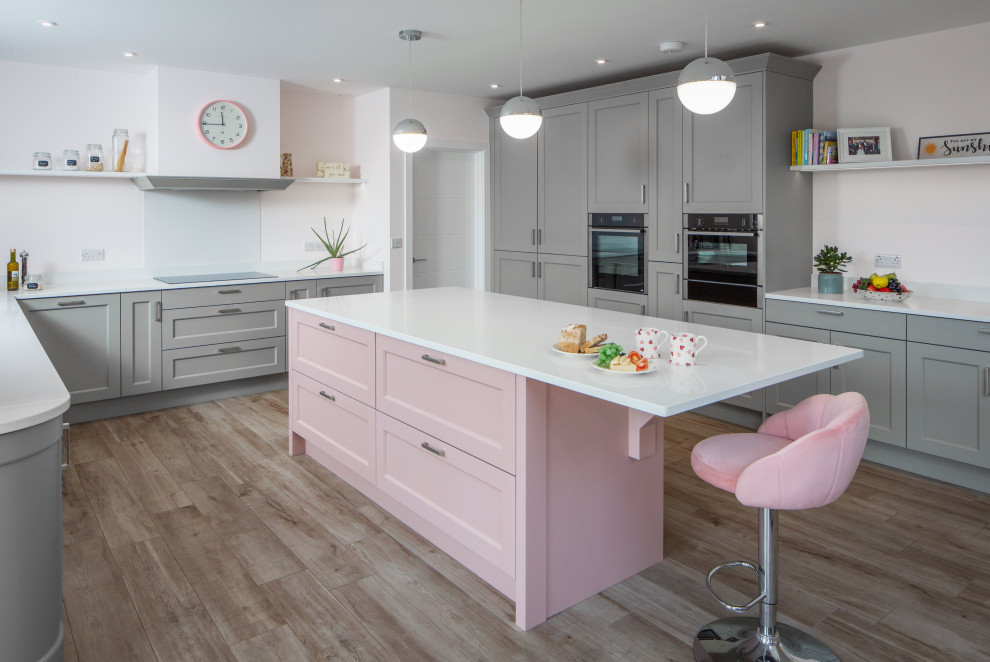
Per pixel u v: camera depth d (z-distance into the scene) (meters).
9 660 1.72
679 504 3.29
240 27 3.78
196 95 4.87
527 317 3.20
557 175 5.50
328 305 3.62
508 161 5.94
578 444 2.40
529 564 2.29
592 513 2.47
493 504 2.44
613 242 5.11
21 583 1.73
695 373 2.12
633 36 4.00
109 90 4.87
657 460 2.69
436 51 4.34
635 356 2.12
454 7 3.45
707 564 2.74
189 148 4.88
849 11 3.52
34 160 4.52
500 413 2.37
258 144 5.16
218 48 4.22
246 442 4.16
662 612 2.41
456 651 2.19
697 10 3.52
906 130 4.05
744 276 4.30
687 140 4.54
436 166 6.03
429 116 5.74
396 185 5.66
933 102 3.93
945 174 3.91
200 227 5.33
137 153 5.00
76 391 4.40
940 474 3.57
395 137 3.95
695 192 4.53
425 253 6.05
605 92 5.00
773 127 4.17
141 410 4.78
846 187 4.33
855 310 3.77
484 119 6.10
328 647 2.20
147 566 2.70
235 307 4.99
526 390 2.22
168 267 5.22
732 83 2.56
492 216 6.17
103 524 3.06
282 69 4.84
